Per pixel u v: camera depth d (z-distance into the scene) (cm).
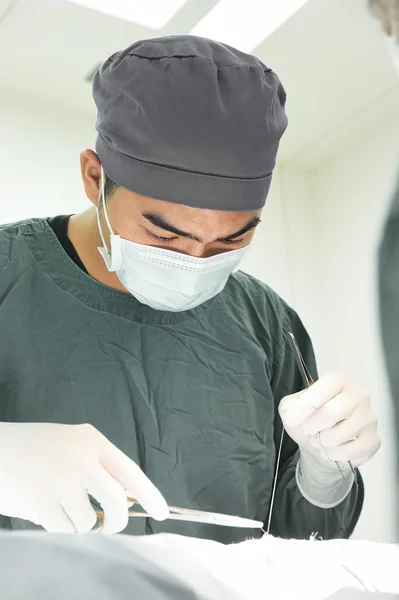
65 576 37
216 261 101
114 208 100
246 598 56
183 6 164
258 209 100
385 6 34
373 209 214
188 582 46
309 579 67
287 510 114
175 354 112
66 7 161
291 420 100
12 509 83
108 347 108
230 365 115
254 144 94
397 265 34
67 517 80
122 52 98
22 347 104
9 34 172
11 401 102
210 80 92
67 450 84
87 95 206
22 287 108
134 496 84
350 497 112
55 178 207
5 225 117
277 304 129
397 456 33
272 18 165
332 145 227
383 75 184
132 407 106
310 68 183
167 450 106
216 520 86
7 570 38
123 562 42
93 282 111
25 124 205
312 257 240
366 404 102
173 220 95
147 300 108
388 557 72
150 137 93
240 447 110
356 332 220
